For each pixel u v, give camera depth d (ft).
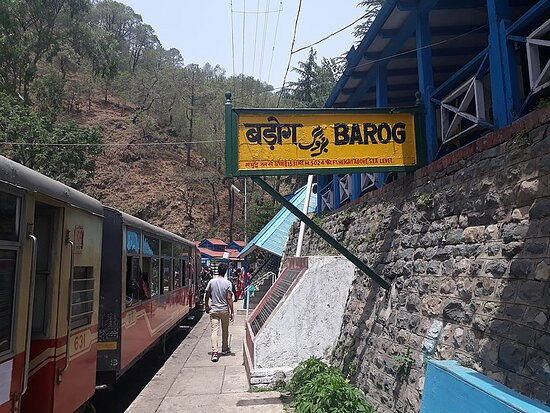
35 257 12.20
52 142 80.33
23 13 95.55
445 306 15.20
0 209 10.91
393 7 20.85
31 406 13.47
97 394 26.53
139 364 33.65
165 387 24.32
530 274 11.57
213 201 201.05
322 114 18.84
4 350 10.88
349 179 32.71
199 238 180.96
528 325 11.23
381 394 18.25
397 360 17.07
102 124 207.41
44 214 14.49
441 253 16.30
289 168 18.48
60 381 14.28
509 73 14.10
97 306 18.40
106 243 22.15
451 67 28.96
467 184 15.33
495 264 13.05
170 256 38.42
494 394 9.50
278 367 23.85
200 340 41.78
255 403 20.74
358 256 25.81
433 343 15.26
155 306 31.37
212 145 213.25
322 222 39.42
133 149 202.18
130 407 20.99
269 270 87.15
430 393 12.55
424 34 20.70
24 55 97.45
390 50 24.82
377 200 24.85
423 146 19.36
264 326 24.34
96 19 274.57
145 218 182.70
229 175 18.19
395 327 18.57
